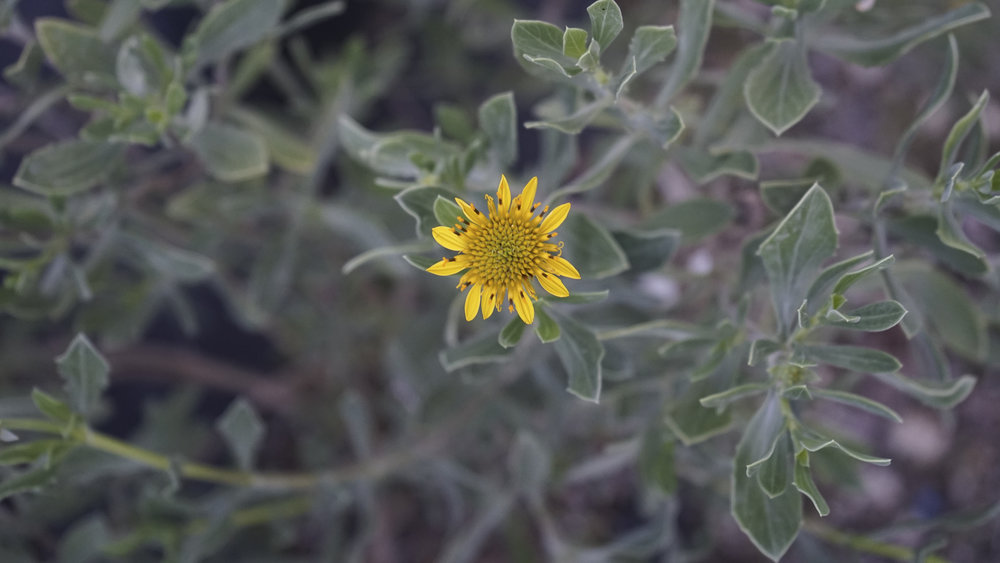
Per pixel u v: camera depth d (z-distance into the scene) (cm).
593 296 25
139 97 31
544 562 48
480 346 28
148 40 31
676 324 27
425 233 27
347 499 36
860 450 35
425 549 52
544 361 37
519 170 56
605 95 26
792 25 28
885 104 51
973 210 26
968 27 44
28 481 29
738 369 28
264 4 32
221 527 35
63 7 47
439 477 40
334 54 56
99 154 32
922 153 50
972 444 47
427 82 55
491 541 50
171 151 36
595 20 24
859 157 32
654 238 30
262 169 33
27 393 41
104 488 42
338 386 52
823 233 26
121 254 36
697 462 34
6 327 44
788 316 27
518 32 25
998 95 48
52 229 32
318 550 50
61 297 34
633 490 50
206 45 32
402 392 50
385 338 50
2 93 40
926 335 30
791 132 49
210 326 56
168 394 55
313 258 45
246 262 48
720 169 29
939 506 47
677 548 39
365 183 40
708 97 46
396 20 57
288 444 55
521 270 26
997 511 30
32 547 40
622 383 33
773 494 26
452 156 27
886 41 29
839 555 41
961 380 27
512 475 39
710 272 34
